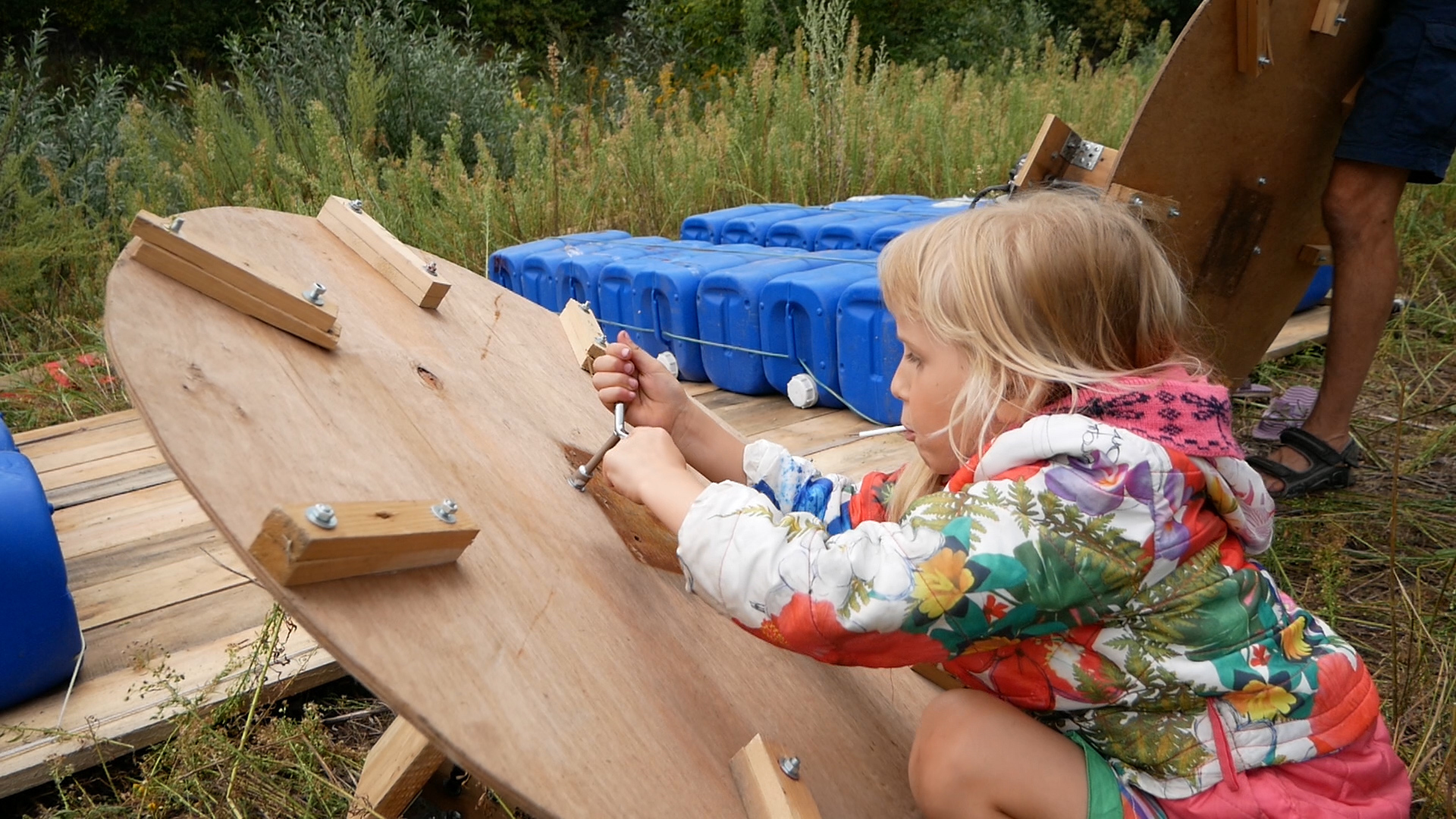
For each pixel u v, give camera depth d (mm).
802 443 2775
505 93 7227
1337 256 2381
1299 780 1021
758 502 1021
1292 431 2611
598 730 832
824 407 3115
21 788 1468
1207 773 1006
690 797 860
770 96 6039
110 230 4820
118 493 2557
